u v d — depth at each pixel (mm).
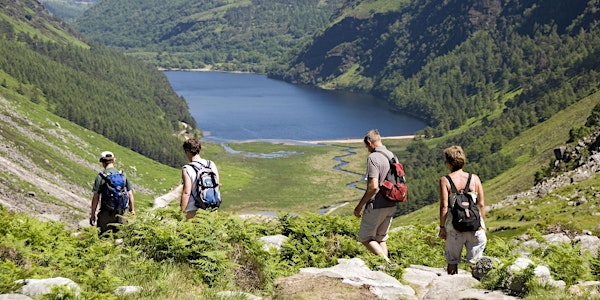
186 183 13203
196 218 11844
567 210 57688
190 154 13547
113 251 11289
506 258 10758
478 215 11758
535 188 87688
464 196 11859
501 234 56000
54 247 12062
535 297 9336
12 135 177500
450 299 9930
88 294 8469
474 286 10312
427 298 10352
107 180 14672
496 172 184625
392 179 12766
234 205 173125
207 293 9711
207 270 10516
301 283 10953
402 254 17203
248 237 12055
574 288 9992
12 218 13336
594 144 94062
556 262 11656
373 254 13289
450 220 11992
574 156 99250
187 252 10922
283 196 182875
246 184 195500
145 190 199250
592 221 42844
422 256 17344
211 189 13250
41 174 155125
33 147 176750
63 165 178250
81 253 11258
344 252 15016
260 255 11867
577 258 11422
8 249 10578
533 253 12742
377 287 10891
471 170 191000
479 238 11859
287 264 13453
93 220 14766
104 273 9391
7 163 135250
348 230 16609
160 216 12680
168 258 10875
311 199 179750
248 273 11023
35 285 8500
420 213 143000
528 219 60562
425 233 20062
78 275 10258
